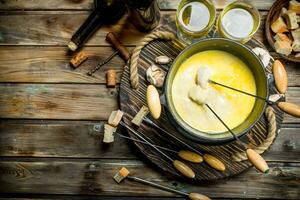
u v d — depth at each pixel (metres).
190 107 0.86
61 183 0.97
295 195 0.96
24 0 0.99
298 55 0.94
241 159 0.91
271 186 0.96
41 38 0.99
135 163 0.96
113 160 0.97
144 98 0.92
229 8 0.90
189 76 0.86
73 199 0.98
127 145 0.96
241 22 0.89
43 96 0.98
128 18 0.98
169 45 0.93
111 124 0.93
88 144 0.97
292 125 0.96
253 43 0.93
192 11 0.88
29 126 0.98
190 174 0.90
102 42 0.98
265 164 0.80
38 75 0.98
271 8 0.92
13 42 0.99
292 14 0.93
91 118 0.97
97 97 0.97
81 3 0.99
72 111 0.97
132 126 0.92
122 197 0.97
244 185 0.96
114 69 0.97
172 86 0.85
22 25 0.99
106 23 0.98
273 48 0.93
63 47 0.98
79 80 0.98
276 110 0.91
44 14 0.99
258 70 0.84
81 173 0.97
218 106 0.86
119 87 0.94
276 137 0.93
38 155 0.97
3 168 0.98
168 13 0.98
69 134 0.97
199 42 0.82
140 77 0.92
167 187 0.96
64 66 0.98
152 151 0.92
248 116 0.85
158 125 0.92
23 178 0.98
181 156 0.91
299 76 0.96
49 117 0.97
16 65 0.98
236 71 0.87
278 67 0.86
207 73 0.84
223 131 0.85
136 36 0.98
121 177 0.95
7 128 0.98
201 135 0.81
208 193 0.96
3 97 0.98
